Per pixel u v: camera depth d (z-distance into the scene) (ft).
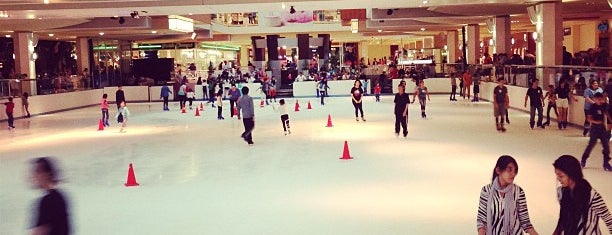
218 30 148.87
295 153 52.06
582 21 128.47
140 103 129.39
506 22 110.22
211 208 33.06
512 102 89.76
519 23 138.41
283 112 65.82
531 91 64.95
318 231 28.04
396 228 28.19
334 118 83.51
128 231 28.96
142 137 67.51
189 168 46.03
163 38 147.43
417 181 38.70
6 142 66.90
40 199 17.13
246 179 40.93
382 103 109.70
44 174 17.12
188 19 120.67
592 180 37.17
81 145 62.08
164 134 69.82
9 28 108.06
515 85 89.51
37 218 16.98
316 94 134.41
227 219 30.66
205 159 50.21
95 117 97.40
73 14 79.87
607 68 56.13
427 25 133.28
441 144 55.16
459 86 126.31
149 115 97.35
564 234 16.58
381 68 141.38
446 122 73.97
